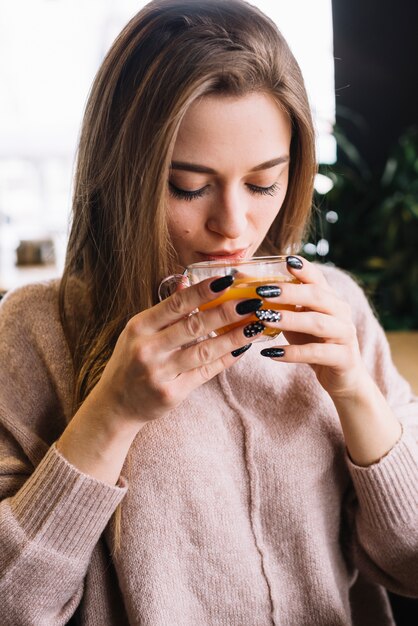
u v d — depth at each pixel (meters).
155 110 0.57
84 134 0.65
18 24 2.90
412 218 1.64
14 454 0.65
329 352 0.56
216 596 0.63
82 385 0.65
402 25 1.96
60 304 0.69
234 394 0.66
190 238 0.60
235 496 0.64
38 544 0.57
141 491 0.62
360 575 0.75
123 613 0.65
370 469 0.62
